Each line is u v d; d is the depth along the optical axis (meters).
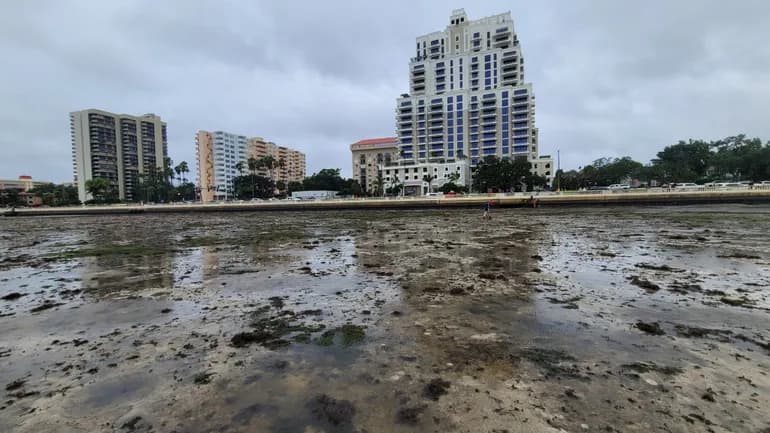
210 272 10.01
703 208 36.78
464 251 12.55
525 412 3.24
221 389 3.76
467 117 113.31
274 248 14.73
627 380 3.76
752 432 2.92
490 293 7.14
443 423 3.11
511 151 108.00
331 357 4.44
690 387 3.61
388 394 3.58
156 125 144.88
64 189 125.94
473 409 3.30
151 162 142.88
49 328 5.80
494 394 3.54
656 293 6.96
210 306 6.76
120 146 133.25
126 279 9.41
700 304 6.25
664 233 16.97
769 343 4.64
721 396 3.44
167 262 11.91
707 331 5.05
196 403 3.51
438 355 4.43
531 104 106.44
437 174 107.75
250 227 28.22
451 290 7.41
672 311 5.90
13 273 10.86
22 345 5.11
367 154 147.25
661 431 2.95
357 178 148.12
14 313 6.68
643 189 47.91
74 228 33.53
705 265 9.53
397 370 4.07
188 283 8.72
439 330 5.25
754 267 9.21
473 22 118.56
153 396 3.66
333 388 3.72
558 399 3.44
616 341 4.75
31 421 3.29
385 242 15.73
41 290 8.53
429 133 119.00
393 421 3.15
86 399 3.64
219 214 62.12
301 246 15.20
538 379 3.82
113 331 5.58
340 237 18.50
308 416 3.25
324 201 61.09
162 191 119.38
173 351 4.75
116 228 31.59
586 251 12.16
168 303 7.05
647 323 5.36
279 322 5.77
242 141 164.62
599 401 3.39
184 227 30.52
